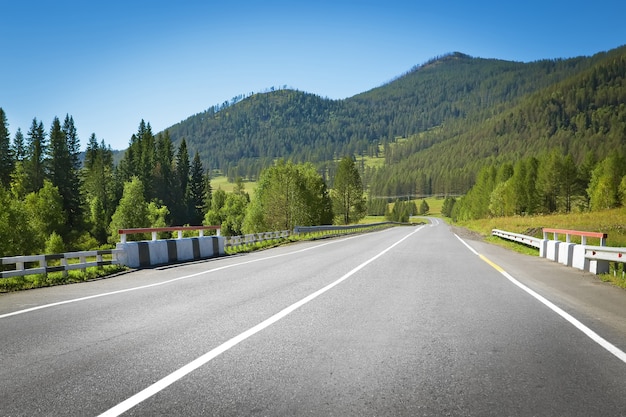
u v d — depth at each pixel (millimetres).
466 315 6645
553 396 3529
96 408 3316
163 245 15805
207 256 18797
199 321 6285
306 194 81125
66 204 76750
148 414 3203
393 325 5988
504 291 8961
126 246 13969
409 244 25281
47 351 4832
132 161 110625
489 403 3385
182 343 5125
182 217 113062
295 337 5363
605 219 43250
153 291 9164
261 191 90562
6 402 3439
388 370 4145
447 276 11312
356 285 9727
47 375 4051
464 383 3809
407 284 9891
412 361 4418
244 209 121938
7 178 79625
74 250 70938
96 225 85750
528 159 124500
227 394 3568
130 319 6457
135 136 122062
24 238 57938
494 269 12961
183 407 3320
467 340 5223
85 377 3994
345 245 25047
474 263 14703
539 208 104438
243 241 24375
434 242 27406
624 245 23047
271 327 5887
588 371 4129
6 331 5801
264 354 4668
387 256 17297
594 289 9344
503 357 4555
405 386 3734
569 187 106188
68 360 4504
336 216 102438
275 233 30844
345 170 97875
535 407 3316
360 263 14625
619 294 8711
